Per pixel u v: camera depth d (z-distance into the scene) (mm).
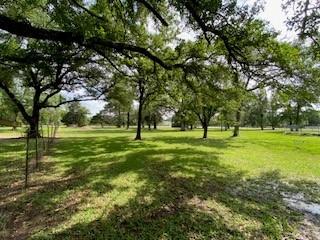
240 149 17500
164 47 12805
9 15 7457
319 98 15297
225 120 29219
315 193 7715
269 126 75375
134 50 7391
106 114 67812
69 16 6234
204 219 5418
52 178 8469
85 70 21781
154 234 4688
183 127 48281
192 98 13281
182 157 13141
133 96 25547
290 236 4867
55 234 4602
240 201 6707
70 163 11109
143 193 7016
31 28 5617
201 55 9336
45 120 36594
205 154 14438
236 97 11812
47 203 6102
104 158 12508
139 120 24781
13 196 6570
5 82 20578
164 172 9641
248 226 5184
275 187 8242
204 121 27812
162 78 11289
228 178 9156
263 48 7375
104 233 4680
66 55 10102
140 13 7547
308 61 13188
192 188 7672
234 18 5988
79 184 7758
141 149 16203
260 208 6262
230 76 9766
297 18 6801
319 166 11766
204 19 5766
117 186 7637
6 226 4887
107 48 7422
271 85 10797
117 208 5891
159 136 29812
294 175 9914
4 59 9367
